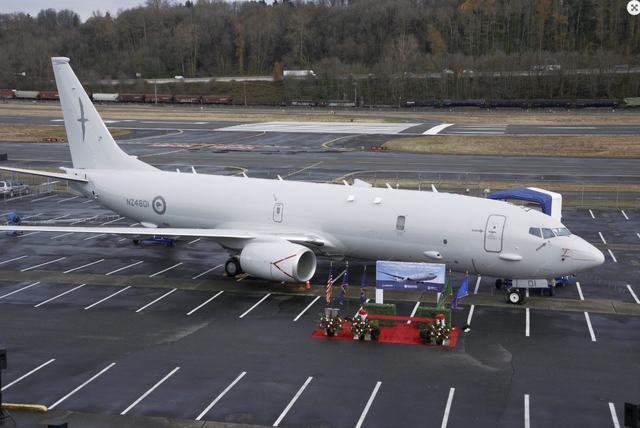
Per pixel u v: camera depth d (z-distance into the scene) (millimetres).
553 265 37781
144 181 50719
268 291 42281
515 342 33406
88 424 25109
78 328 35562
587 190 77688
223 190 47594
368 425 24844
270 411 26031
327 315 34812
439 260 40531
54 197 76688
